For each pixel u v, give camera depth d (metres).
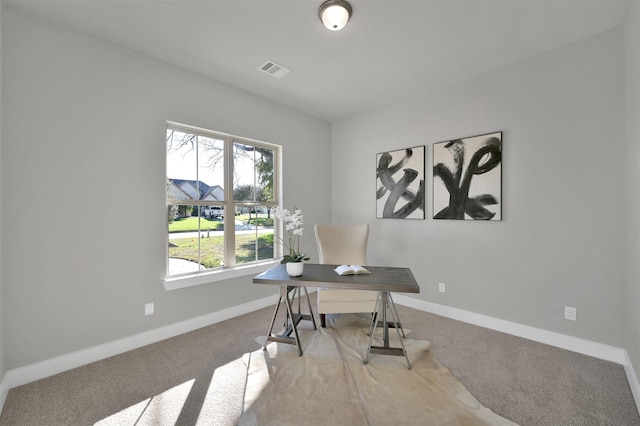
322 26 2.12
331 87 3.15
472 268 2.91
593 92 2.22
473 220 2.89
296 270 2.30
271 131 3.50
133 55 2.41
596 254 2.22
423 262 3.31
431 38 2.27
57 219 2.04
